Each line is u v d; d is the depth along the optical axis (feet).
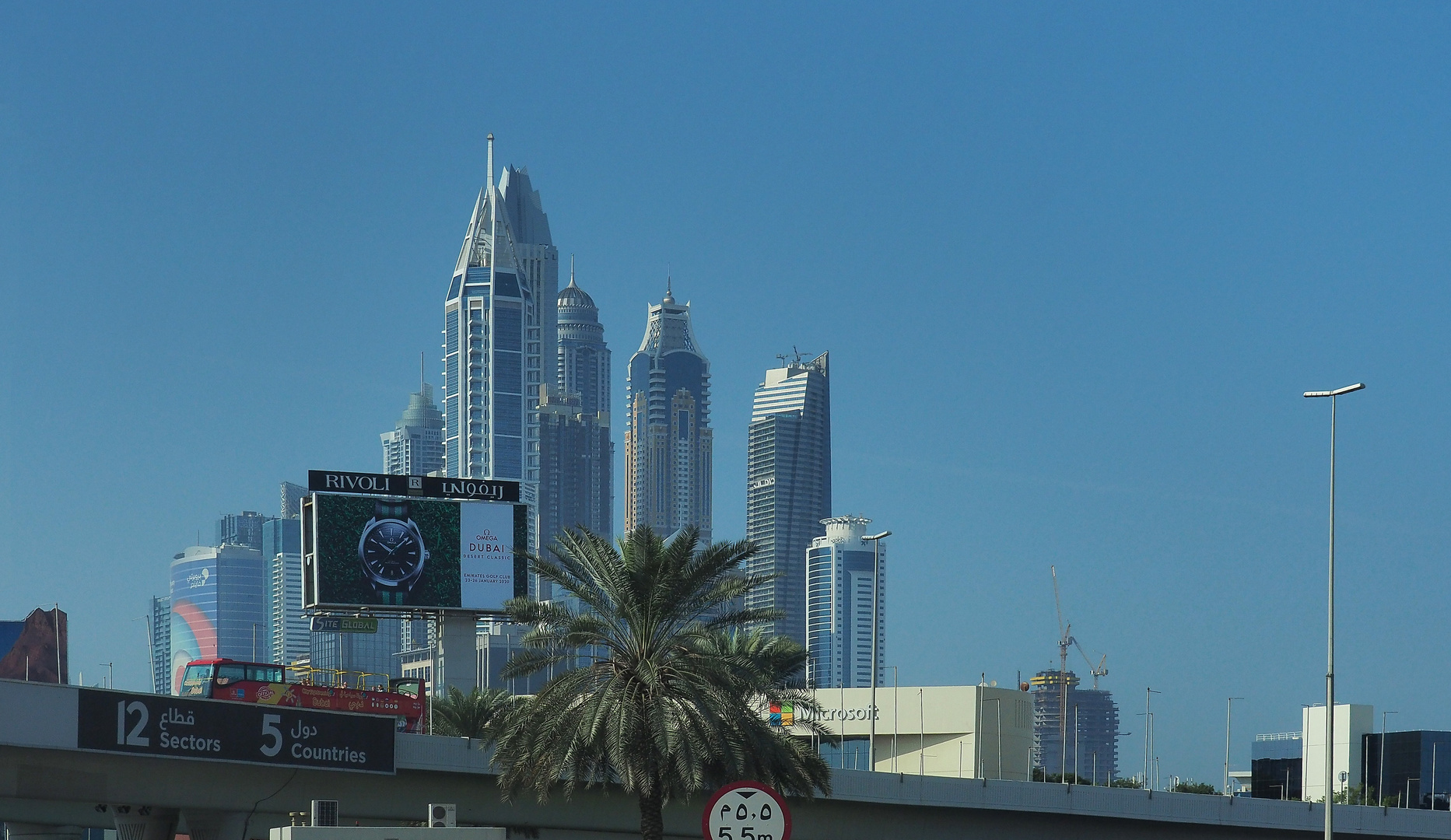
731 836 89.51
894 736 594.24
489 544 492.54
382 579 476.54
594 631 263.29
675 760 253.24
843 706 604.90
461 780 342.64
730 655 265.95
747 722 259.80
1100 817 412.16
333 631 480.64
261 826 329.72
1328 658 296.92
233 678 350.23
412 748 332.39
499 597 489.26
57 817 338.34
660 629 266.98
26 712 283.18
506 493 504.02
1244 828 428.15
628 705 253.24
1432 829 444.96
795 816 382.22
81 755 298.15
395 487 488.85
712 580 267.59
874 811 390.42
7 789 291.79
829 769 276.82
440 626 490.08
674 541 265.54
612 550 266.77
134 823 318.04
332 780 327.88
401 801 336.70
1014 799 400.26
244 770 318.24
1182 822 419.54
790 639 386.52
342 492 479.82
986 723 584.40
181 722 300.81
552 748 258.37
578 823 353.31
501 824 348.18
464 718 426.92
